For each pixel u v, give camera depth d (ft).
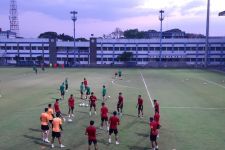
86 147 72.33
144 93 163.32
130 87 189.06
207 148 72.23
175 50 504.84
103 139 78.69
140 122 97.66
